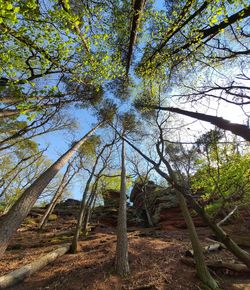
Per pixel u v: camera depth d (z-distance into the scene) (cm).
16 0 640
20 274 898
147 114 1070
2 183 2039
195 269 955
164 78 991
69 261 1086
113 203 2575
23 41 766
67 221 2183
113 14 930
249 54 772
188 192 639
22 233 1739
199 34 799
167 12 856
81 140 1300
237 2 656
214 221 575
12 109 1022
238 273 938
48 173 905
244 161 1029
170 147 834
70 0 887
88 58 894
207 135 721
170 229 1836
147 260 1052
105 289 828
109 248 1219
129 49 1046
